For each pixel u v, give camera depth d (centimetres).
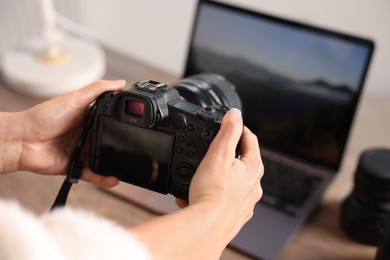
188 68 103
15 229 33
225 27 98
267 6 132
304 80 92
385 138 144
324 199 90
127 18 142
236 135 51
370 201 80
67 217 37
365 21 129
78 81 110
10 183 88
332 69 90
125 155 62
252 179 52
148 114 57
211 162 50
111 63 123
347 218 83
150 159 61
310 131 94
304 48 92
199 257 45
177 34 141
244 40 96
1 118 65
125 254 36
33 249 32
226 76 99
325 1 128
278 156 96
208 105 62
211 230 46
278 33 93
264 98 96
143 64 125
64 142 69
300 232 83
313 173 93
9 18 131
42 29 127
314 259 78
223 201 48
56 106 64
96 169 64
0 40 133
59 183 89
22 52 115
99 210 84
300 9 130
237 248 77
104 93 61
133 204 85
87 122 63
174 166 59
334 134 92
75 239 35
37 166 68
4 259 32
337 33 89
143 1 137
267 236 80
